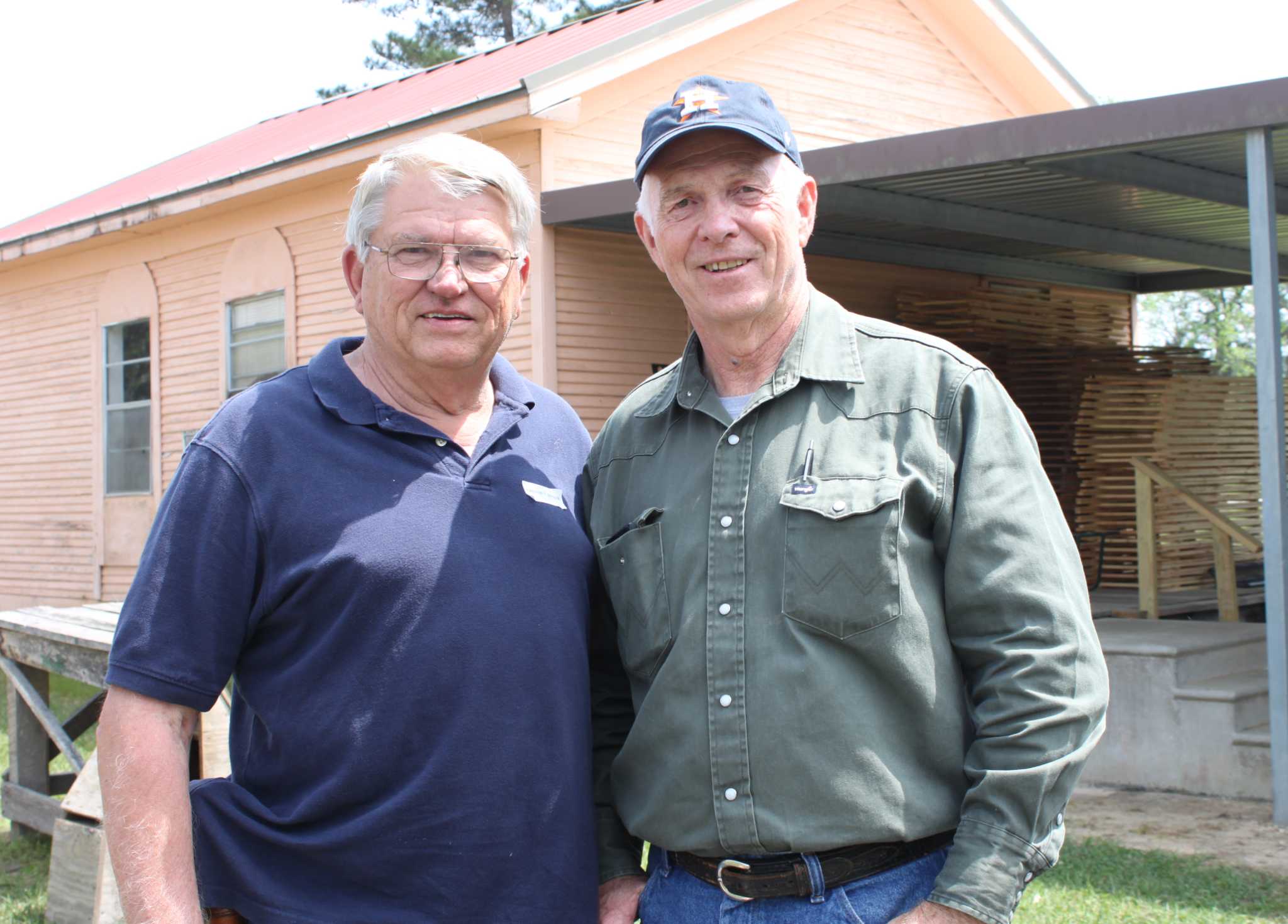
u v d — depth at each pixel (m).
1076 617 1.91
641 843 2.39
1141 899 4.52
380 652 2.08
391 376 2.32
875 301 10.34
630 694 2.43
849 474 2.02
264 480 2.12
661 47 8.64
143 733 2.02
